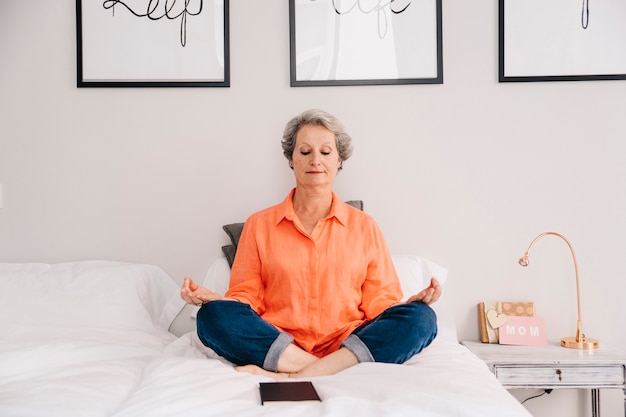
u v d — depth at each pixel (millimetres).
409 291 2006
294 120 1841
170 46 2234
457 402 1109
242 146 2242
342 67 2223
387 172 2230
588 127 2211
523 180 2219
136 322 1933
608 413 2186
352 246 1751
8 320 1841
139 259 2242
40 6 2234
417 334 1512
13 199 2232
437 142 2227
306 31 2227
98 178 2238
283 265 1719
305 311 1704
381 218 2234
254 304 1746
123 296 1967
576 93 2213
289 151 1870
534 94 2219
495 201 2223
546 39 2203
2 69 2232
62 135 2234
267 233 1785
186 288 1522
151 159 2242
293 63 2223
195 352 1661
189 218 2244
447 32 2230
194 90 2244
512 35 2207
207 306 1569
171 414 1069
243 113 2242
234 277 1801
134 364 1484
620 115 2205
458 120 2227
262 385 1254
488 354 1956
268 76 2242
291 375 1474
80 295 1948
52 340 1671
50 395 1164
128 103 2240
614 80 2199
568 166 2217
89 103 2238
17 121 2234
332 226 1769
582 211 2211
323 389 1239
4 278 1977
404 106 2227
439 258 2225
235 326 1534
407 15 2219
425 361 1480
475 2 2221
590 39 2199
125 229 2242
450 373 1324
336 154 1817
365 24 2223
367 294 1782
